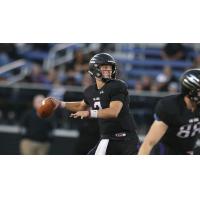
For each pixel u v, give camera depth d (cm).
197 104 2153
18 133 4391
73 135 4241
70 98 4341
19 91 4628
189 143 2245
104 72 2525
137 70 5400
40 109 2584
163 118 2145
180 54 5431
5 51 5825
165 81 4528
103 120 2547
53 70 5269
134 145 2550
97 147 2566
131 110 4225
